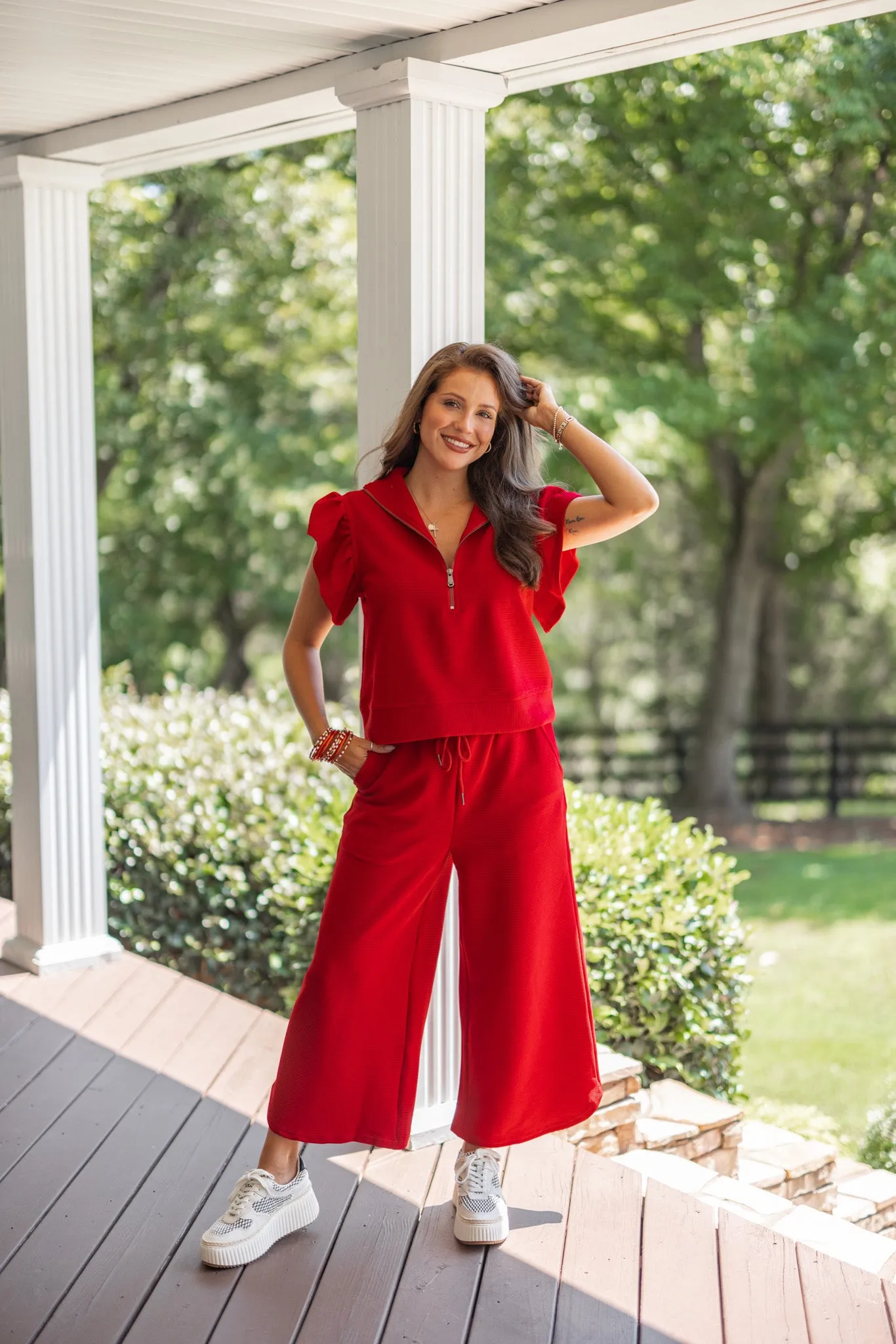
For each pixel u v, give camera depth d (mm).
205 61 3316
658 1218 2789
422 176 3021
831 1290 2531
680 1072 3963
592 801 4527
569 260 9625
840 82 7898
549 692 2590
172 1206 2834
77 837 4375
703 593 14594
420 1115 3133
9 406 4230
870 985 6625
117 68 3385
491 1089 2611
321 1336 2369
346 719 5648
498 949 2562
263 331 10609
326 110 3535
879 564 14742
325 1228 2734
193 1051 3705
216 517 11797
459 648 2482
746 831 11812
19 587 4270
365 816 2543
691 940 3875
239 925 4434
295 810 4594
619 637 15523
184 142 3906
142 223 9734
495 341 2570
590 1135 3369
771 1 2693
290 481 11219
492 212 9500
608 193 9820
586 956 3742
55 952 4340
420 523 2488
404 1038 2660
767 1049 5652
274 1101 2625
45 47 3209
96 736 4402
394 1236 2703
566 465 10305
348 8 2881
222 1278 2547
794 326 9531
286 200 10000
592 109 9172
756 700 13914
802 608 14562
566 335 9977
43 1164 3025
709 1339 2377
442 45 3035
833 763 12758
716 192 9195
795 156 9094
